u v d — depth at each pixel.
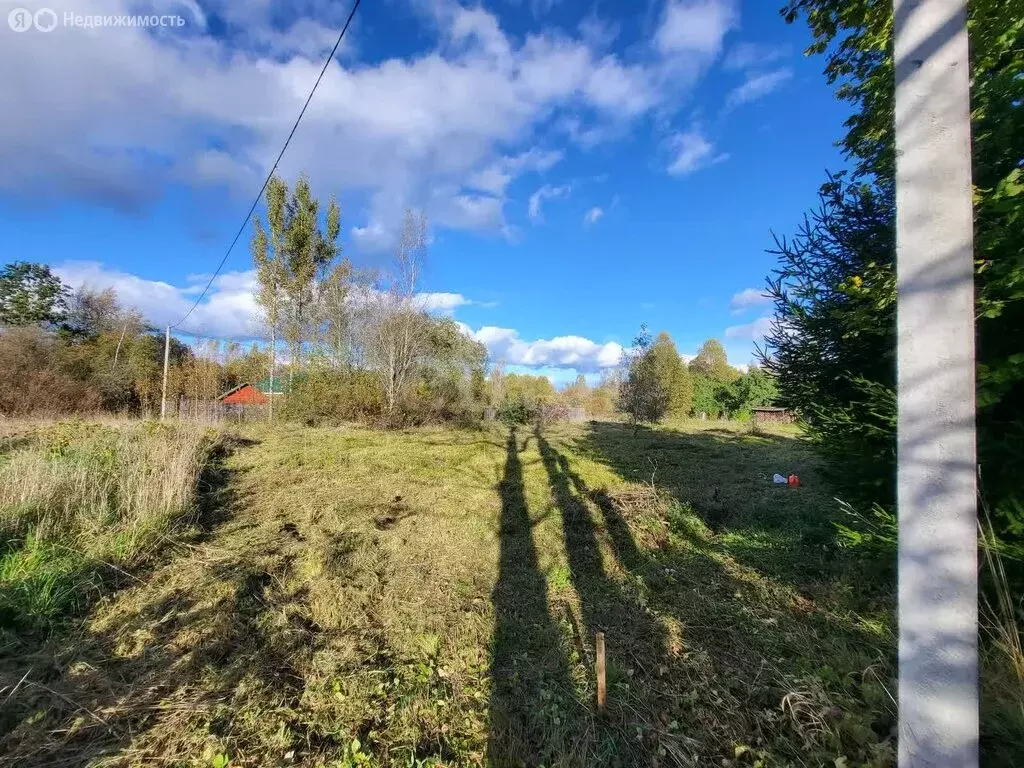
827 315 3.43
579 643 2.96
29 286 23.41
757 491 6.86
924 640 1.16
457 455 10.05
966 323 1.14
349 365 17.78
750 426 18.67
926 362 1.17
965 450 1.13
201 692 2.41
